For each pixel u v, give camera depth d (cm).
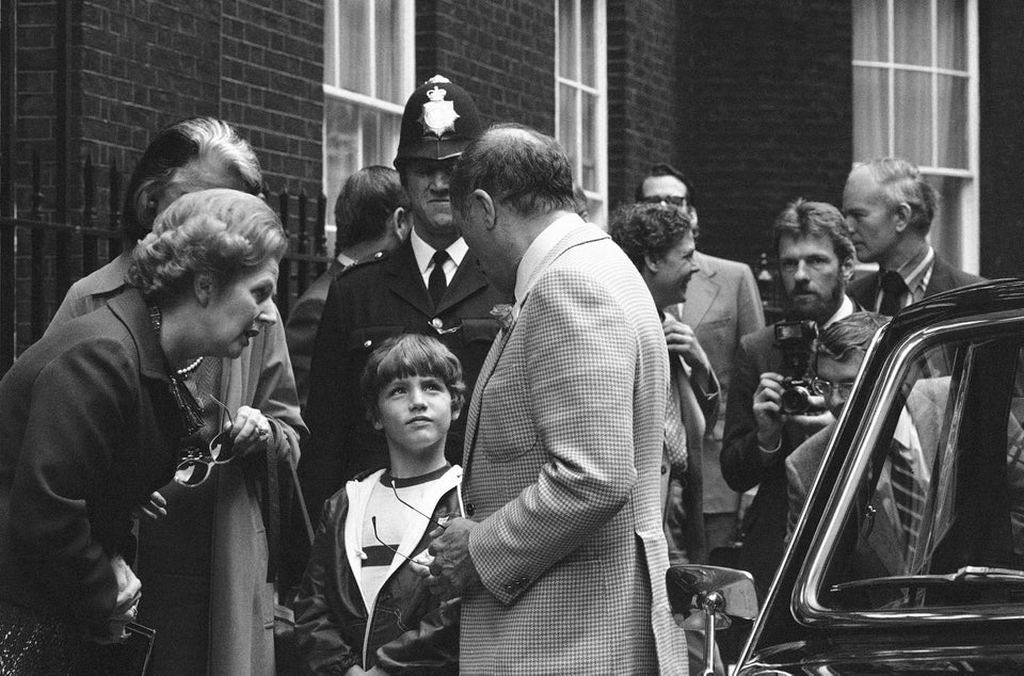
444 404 515
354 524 513
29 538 363
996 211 1560
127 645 392
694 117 1446
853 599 348
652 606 400
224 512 487
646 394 405
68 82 684
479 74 1104
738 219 1441
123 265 481
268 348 519
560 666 393
